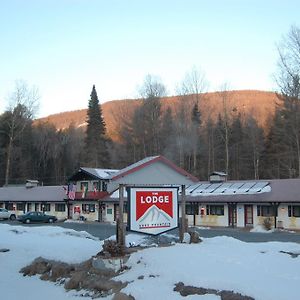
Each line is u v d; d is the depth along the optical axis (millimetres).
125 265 14844
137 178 17172
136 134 73250
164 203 17875
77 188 55250
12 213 59375
